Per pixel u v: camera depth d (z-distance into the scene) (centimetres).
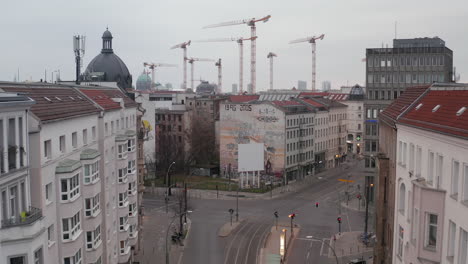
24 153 2689
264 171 11000
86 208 3897
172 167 11450
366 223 6638
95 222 3947
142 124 8700
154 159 11469
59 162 3431
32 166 3005
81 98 4400
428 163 2764
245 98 16688
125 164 5134
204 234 7056
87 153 3878
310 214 8231
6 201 2497
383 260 4488
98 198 4106
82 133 3962
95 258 3938
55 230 3338
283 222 7650
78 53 6762
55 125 3353
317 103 13650
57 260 3372
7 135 2497
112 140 4894
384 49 9631
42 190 3081
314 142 12669
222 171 11600
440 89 3447
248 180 10925
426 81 9438
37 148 3014
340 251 6250
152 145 11450
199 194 9806
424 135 2844
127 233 5256
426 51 9419
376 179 4997
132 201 5441
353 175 12400
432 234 2559
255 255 6072
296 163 11512
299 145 11638
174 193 9881
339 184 11062
